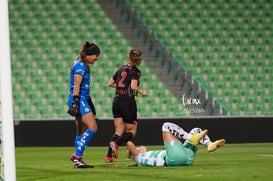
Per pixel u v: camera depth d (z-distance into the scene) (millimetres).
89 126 28078
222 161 33188
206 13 76938
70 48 73875
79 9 77000
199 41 74688
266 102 70375
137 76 31672
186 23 76188
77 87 27422
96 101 68250
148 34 74250
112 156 32875
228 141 56531
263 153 41438
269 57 74250
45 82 70562
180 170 26312
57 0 77250
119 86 32750
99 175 24734
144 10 77062
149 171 25984
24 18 75812
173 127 28281
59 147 54500
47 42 74188
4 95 17719
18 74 71000
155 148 50500
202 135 27328
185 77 69688
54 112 68375
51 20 75938
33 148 52938
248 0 77500
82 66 27562
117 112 32812
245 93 70625
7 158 17734
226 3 77500
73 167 29594
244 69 72750
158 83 69250
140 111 67062
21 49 73375
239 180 22484
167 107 67562
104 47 73688
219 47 74312
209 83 70875
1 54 17672
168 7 77312
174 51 73438
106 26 75750
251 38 75312
